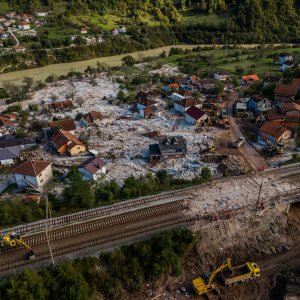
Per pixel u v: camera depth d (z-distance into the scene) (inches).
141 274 1742.1
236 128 3563.0
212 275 1722.4
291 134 3270.2
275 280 1818.4
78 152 3144.7
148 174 2524.6
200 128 3595.0
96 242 1850.4
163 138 3048.7
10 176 2751.0
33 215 2095.2
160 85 5359.3
